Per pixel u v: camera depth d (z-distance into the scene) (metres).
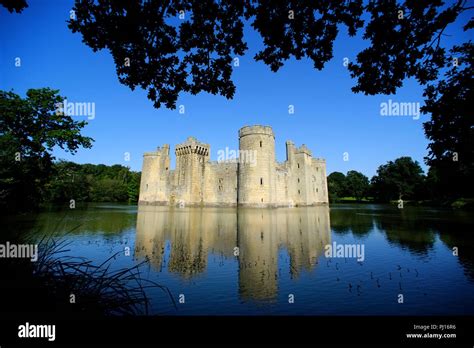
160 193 59.56
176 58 6.65
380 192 79.00
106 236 15.42
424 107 6.95
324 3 5.96
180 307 5.73
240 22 6.35
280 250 11.86
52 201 49.69
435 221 24.19
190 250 11.78
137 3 5.56
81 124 21.86
